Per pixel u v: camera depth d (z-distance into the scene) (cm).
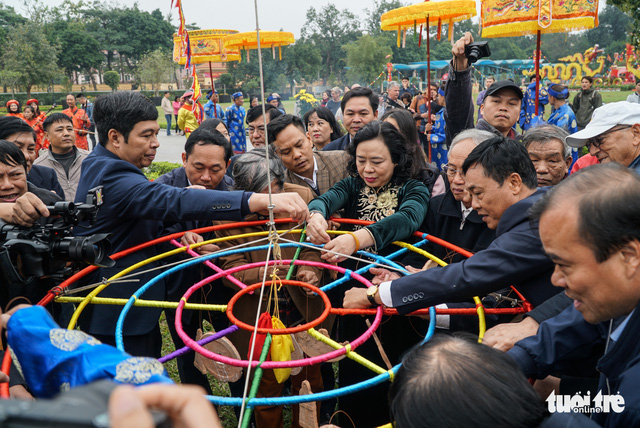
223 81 4894
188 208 242
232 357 216
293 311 300
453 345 116
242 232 293
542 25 501
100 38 6656
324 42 6184
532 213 140
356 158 288
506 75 5238
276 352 224
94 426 61
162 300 265
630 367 135
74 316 211
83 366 103
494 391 105
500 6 521
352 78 4609
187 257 307
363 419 286
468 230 272
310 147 361
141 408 62
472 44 376
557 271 138
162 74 4903
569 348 171
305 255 289
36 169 416
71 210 210
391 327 277
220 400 164
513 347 176
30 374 111
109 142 256
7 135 383
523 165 215
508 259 196
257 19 199
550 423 117
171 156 1587
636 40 1377
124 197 244
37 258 197
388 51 4431
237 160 287
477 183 217
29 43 4450
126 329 248
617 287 127
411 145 299
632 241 122
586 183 129
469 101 398
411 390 109
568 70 3431
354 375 284
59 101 4656
